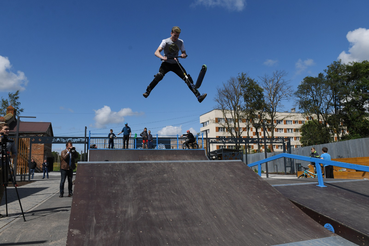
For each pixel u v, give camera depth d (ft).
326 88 105.70
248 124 115.55
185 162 14.26
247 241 8.51
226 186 12.35
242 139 80.69
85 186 10.66
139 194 10.64
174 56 12.66
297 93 113.50
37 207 19.30
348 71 106.22
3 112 121.60
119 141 67.31
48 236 11.70
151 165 13.34
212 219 9.57
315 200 12.23
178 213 9.65
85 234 7.87
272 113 109.40
